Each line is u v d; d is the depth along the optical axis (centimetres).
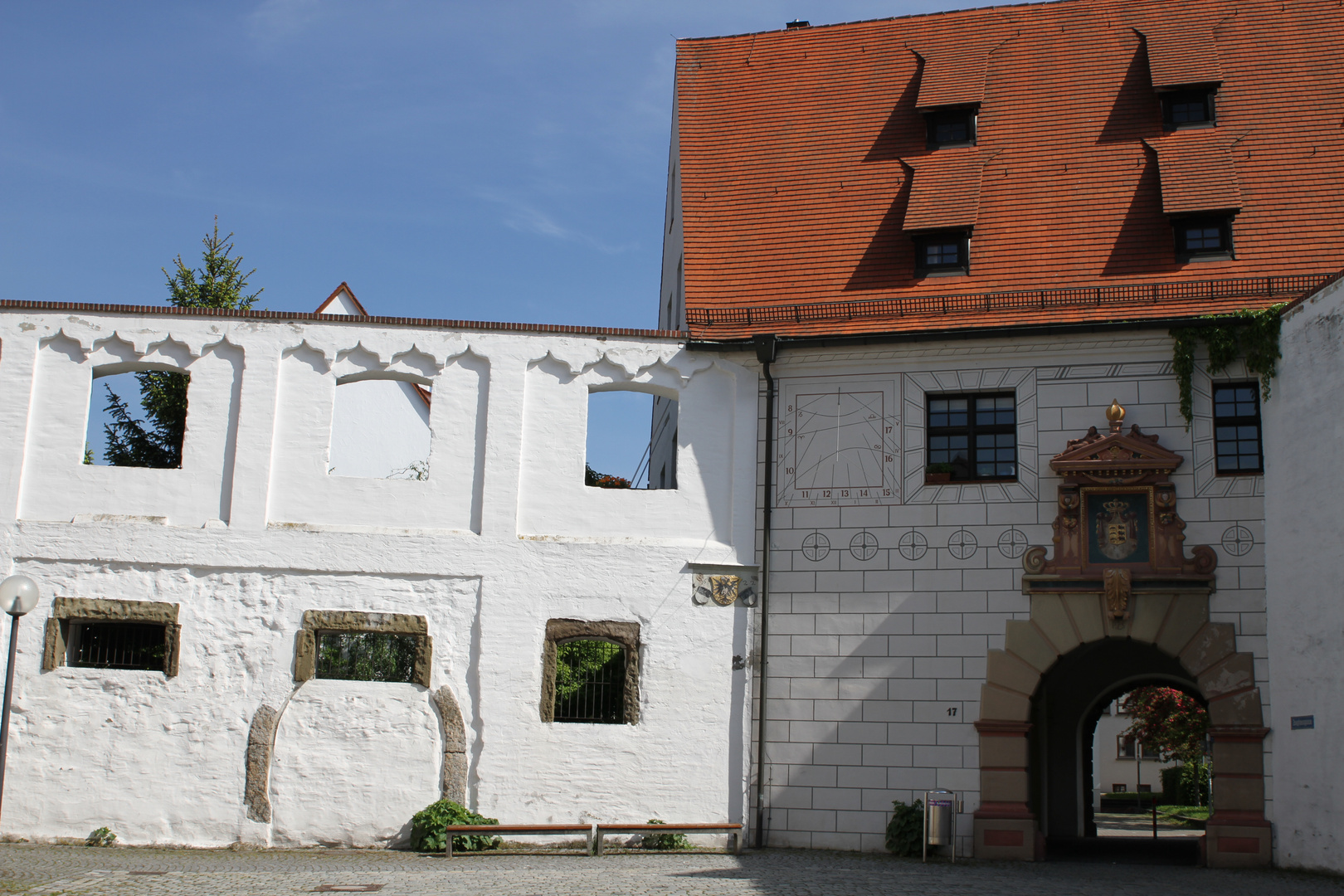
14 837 1842
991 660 1878
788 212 2252
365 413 3019
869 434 1989
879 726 1894
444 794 1888
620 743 1909
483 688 1919
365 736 1898
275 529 1950
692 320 2094
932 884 1492
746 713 1922
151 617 1916
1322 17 2284
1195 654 1822
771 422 2017
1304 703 1719
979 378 1975
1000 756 1848
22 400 1970
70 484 1955
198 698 1897
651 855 1789
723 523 1992
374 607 1939
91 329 1998
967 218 2091
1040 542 1902
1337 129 2130
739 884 1466
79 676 1894
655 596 1958
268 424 1989
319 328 2027
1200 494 1864
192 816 1861
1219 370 1892
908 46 2445
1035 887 1482
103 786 1866
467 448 2006
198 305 3131
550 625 1945
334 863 1672
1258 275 1969
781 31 2523
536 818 1883
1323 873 1653
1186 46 2250
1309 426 1747
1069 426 1930
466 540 1966
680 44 2536
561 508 1991
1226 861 1750
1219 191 2023
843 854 1833
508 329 2044
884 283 2111
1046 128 2253
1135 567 1861
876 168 2275
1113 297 1980
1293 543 1766
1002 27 2427
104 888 1379
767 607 1952
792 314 2084
